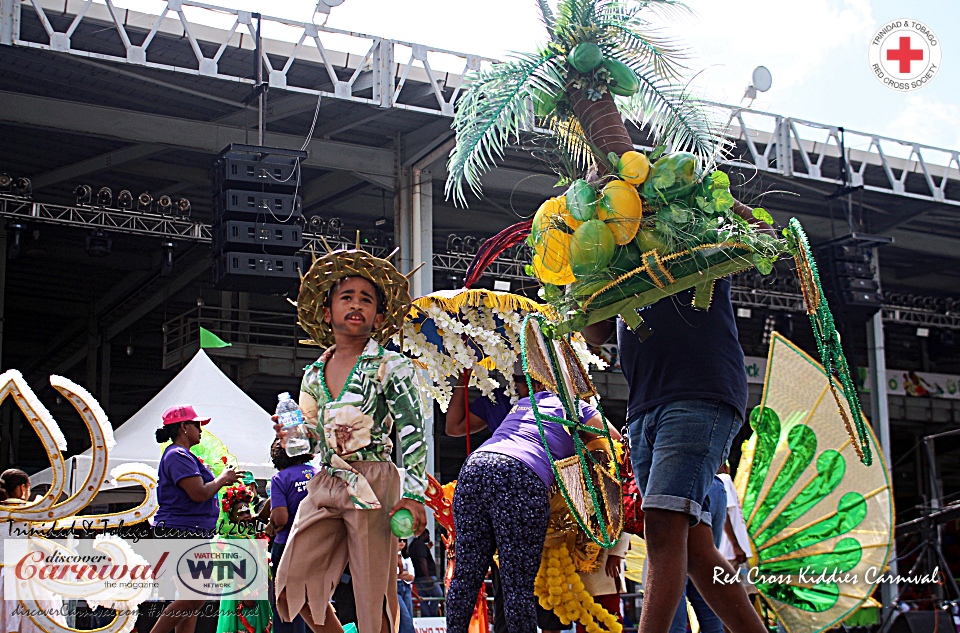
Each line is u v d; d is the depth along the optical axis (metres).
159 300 27.88
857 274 22.91
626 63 3.61
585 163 3.56
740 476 7.55
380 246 22.77
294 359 25.16
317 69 18.20
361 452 3.66
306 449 4.26
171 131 19.28
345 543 3.67
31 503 5.49
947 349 32.84
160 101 19.31
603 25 3.57
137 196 23.48
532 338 4.01
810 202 22.92
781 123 20.30
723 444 3.38
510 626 3.72
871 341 24.81
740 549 6.77
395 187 20.41
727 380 3.40
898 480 36.16
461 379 4.92
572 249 3.25
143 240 25.20
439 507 4.82
